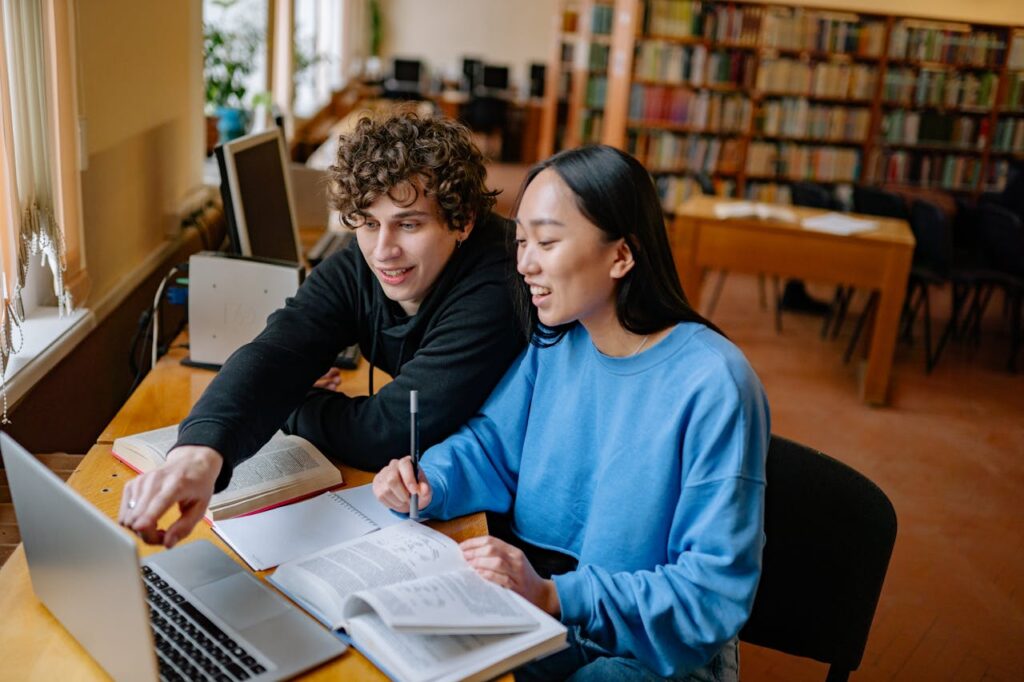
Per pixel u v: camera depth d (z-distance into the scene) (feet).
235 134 13.73
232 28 16.75
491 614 3.71
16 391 6.15
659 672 4.21
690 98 24.76
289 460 5.14
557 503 4.97
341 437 5.33
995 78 25.20
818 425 13.91
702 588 4.09
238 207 6.69
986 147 25.66
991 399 15.85
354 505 4.85
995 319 21.35
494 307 5.27
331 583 3.95
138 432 5.55
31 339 6.88
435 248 5.17
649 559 4.49
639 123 24.84
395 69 40.63
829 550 4.90
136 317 9.39
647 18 24.13
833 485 4.89
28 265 6.89
